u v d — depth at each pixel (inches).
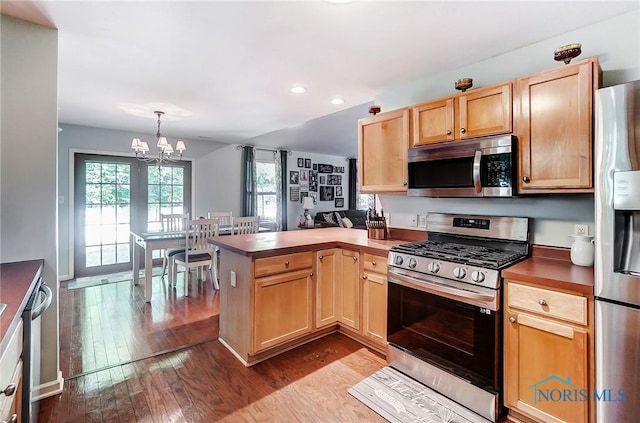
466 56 88.9
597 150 56.8
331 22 71.2
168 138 215.9
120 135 195.2
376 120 107.2
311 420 69.9
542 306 62.2
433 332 79.2
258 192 271.6
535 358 63.6
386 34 76.8
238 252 92.6
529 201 84.0
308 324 102.6
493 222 89.1
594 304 56.5
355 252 102.8
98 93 120.4
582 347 57.6
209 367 90.8
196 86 112.9
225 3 64.1
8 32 70.5
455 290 73.3
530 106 73.1
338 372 88.5
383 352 98.6
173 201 218.5
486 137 80.2
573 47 66.7
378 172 107.0
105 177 192.7
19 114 72.2
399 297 86.7
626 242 55.7
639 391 52.4
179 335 111.6
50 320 76.8
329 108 141.5
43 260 75.0
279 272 95.3
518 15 69.1
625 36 69.3
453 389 75.8
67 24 72.4
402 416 70.9
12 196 72.1
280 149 282.8
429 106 92.4
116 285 170.9
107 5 65.0
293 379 85.1
